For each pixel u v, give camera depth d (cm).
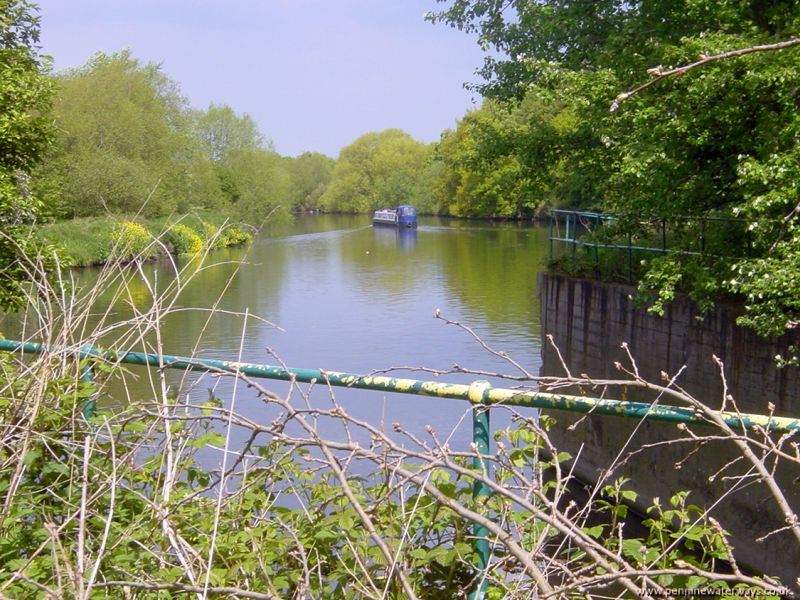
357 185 11556
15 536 289
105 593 256
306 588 257
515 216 8106
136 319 335
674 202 1130
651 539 283
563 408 267
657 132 1064
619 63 1188
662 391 251
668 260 1127
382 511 285
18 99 1225
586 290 1441
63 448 321
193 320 2447
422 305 2891
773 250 950
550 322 1562
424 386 287
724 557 266
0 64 1205
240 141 6688
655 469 1185
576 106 1244
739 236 1141
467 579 287
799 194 900
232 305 3012
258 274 4081
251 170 6488
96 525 285
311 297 3231
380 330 2416
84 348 343
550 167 1627
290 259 4866
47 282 341
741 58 954
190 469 323
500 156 1694
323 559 289
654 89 1110
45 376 308
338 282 3703
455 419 1157
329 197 11706
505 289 3228
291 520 297
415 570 281
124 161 3762
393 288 3419
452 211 8300
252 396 1099
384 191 11294
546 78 1319
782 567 964
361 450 240
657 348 1255
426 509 284
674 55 1048
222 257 4828
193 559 274
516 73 1642
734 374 1105
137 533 283
